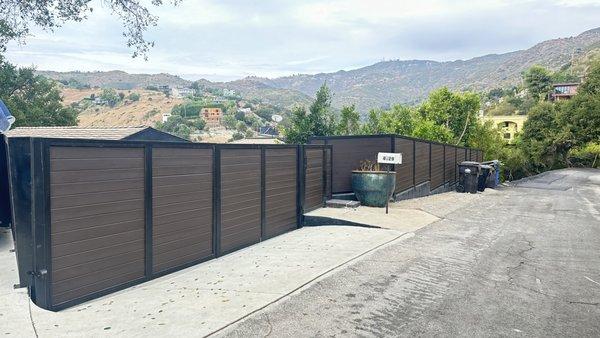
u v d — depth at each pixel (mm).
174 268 6375
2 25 10578
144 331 4180
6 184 7527
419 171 16516
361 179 12102
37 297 4613
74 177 4902
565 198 17719
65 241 4824
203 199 7004
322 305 5055
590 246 8461
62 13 10641
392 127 24531
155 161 6004
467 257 7422
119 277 5488
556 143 47062
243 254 7598
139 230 5773
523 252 7898
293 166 10133
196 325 4359
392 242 8344
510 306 5168
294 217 10211
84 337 3996
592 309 5109
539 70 92312
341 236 8812
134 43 11211
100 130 13914
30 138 4488
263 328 4379
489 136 33594
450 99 33062
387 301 5238
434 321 4684
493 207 14383
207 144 7043
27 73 31406
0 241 7516
